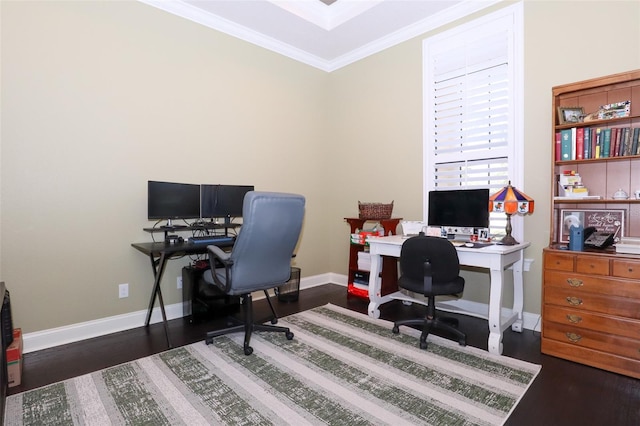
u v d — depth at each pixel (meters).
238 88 3.45
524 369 2.07
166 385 1.91
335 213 4.37
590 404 1.72
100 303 2.64
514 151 2.80
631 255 1.99
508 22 2.81
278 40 3.71
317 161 4.28
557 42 2.57
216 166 3.29
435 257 2.33
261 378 1.98
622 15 2.29
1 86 2.21
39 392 1.84
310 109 4.18
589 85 2.24
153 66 2.87
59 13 2.41
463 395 1.80
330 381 1.95
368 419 1.61
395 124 3.66
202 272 2.94
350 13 3.27
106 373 2.04
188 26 3.08
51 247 2.41
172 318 3.03
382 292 3.27
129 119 2.74
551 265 2.25
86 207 2.55
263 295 3.71
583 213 2.36
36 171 2.34
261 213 2.20
